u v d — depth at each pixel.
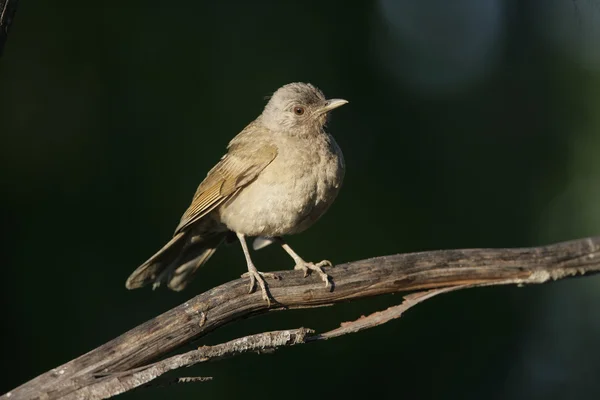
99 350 6.66
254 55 12.87
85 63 12.30
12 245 11.46
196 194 9.49
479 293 13.54
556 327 14.66
